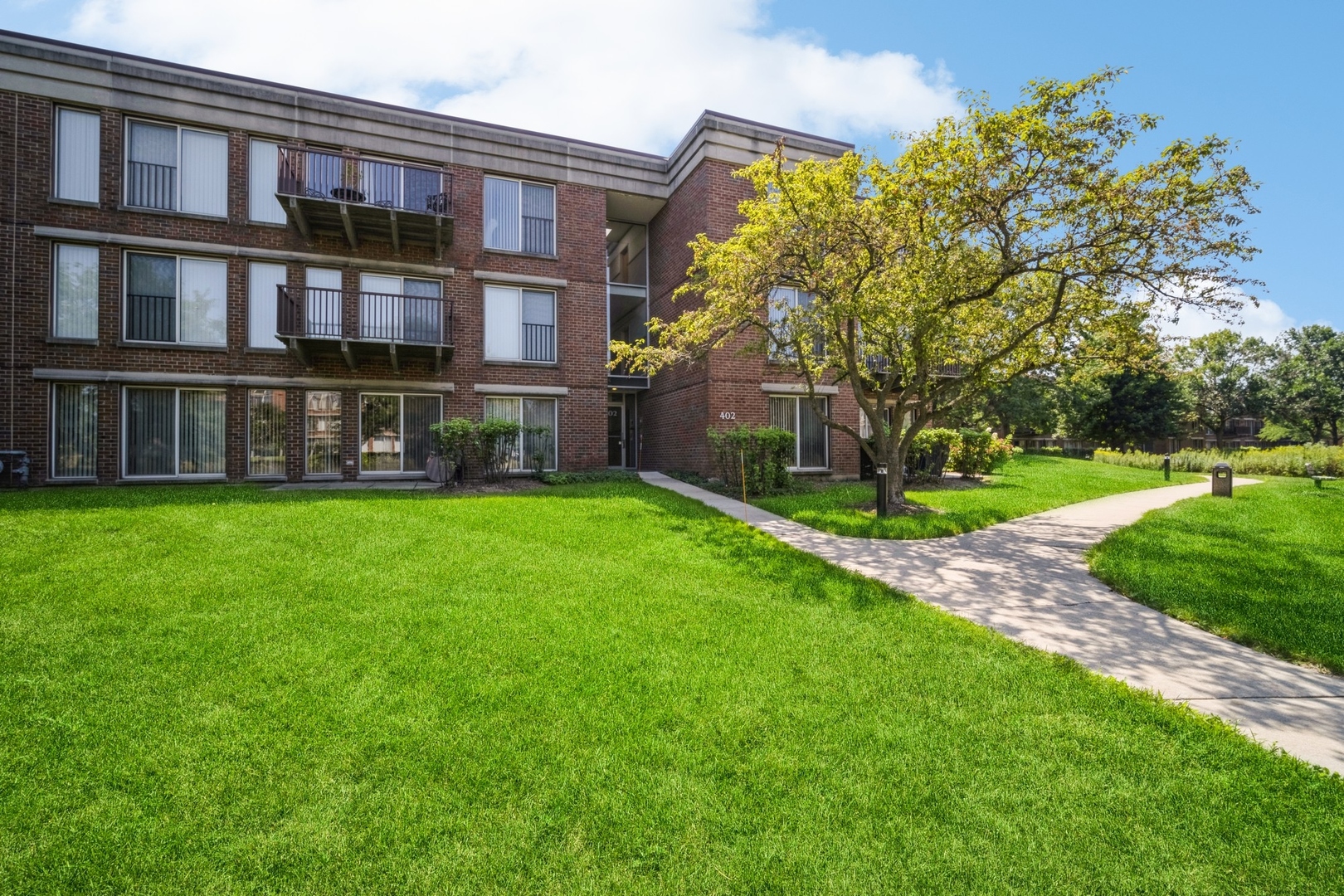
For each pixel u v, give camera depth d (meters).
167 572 5.90
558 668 4.18
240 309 13.95
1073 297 11.01
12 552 6.33
